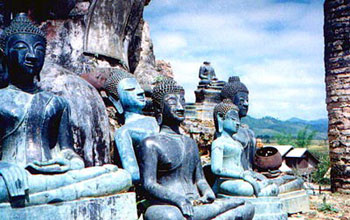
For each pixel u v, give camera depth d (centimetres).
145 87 830
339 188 1371
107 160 648
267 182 715
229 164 719
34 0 896
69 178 465
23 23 488
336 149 1386
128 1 1005
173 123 599
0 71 527
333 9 1394
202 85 1295
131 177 555
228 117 718
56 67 643
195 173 610
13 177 420
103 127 650
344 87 1370
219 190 721
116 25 988
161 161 574
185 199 536
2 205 414
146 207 571
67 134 510
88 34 935
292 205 880
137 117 647
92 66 917
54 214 444
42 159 477
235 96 834
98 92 730
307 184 1480
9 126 478
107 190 493
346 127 1366
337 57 1385
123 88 646
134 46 1241
